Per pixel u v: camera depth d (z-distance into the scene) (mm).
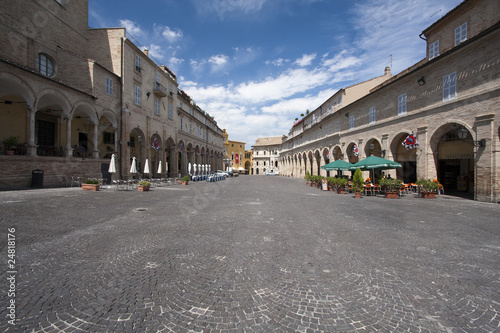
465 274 3990
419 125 16844
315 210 10055
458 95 13992
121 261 4316
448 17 15727
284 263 4348
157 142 27750
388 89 20172
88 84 19094
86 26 22266
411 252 4988
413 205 11664
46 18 17953
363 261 4484
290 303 3092
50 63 18594
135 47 24109
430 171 16062
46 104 16750
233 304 3047
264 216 8609
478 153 12977
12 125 16219
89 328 2547
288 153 61938
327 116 32500
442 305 3094
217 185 25406
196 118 42656
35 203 9492
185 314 2828
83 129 21922
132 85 23781
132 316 2768
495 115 12188
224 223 7410
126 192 15570
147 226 6840
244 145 97688
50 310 2836
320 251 4984
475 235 6273
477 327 2670
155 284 3512
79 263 4184
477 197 13133
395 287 3539
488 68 12445
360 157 24438
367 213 9414
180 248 5055
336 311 2932
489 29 11836
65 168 16547
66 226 6492
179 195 14898
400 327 2652
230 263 4316
